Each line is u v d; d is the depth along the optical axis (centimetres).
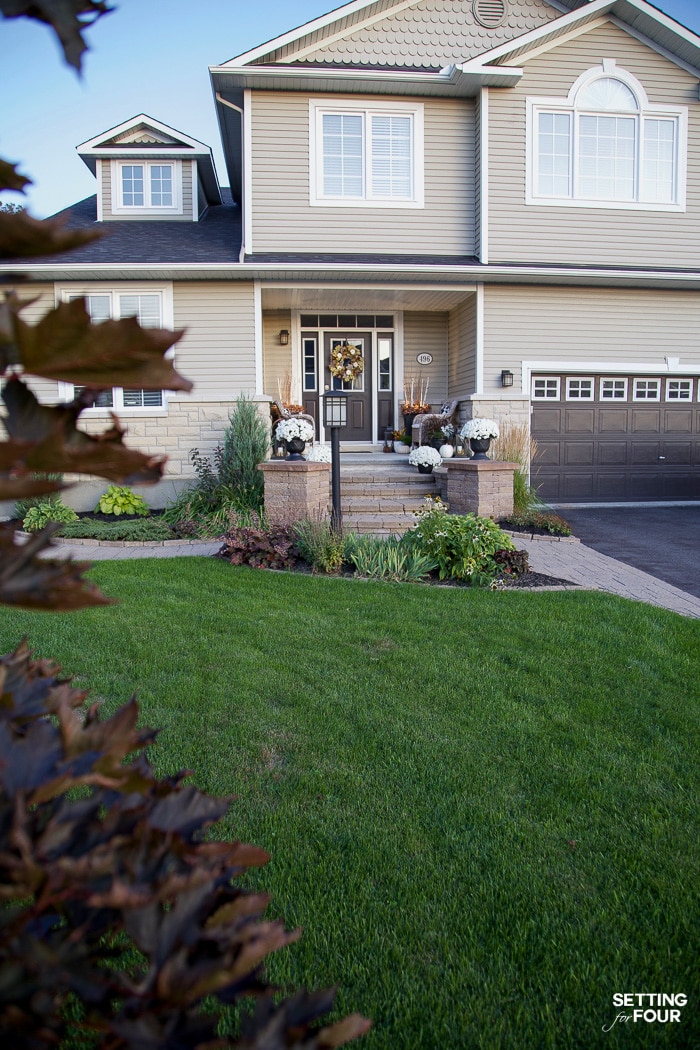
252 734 352
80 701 121
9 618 533
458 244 1228
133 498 1081
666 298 1252
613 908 236
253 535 779
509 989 203
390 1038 187
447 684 417
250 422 1081
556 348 1226
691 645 494
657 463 1305
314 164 1183
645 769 326
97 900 79
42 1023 76
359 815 287
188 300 1144
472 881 248
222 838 268
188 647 474
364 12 1216
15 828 77
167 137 1360
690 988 205
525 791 307
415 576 700
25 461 72
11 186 79
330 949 216
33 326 68
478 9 1254
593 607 584
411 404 1315
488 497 969
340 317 1368
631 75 1208
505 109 1185
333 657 458
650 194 1239
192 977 79
